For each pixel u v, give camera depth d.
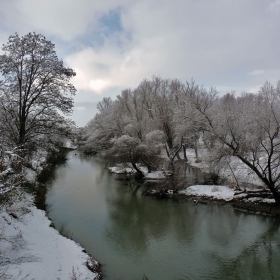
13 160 9.35
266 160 18.12
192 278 9.83
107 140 47.16
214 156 21.11
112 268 10.41
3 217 9.64
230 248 12.24
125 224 15.17
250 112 17.78
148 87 43.44
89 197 20.75
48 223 13.59
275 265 10.70
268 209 16.73
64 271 8.58
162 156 34.12
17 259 7.53
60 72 17.36
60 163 40.28
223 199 19.05
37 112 17.86
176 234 13.82
